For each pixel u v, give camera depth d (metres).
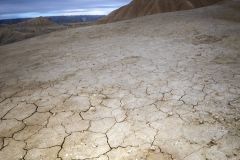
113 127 2.71
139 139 2.48
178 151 2.28
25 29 137.88
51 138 2.58
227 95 3.26
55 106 3.25
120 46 6.50
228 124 2.63
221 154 2.21
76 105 3.24
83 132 2.65
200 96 3.28
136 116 2.89
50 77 4.38
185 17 11.45
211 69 4.23
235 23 9.13
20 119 2.98
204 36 6.95
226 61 4.61
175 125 2.67
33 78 4.40
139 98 3.33
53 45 7.62
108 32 9.23
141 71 4.35
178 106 3.06
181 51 5.52
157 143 2.41
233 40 6.25
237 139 2.38
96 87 3.77
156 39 7.07
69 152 2.36
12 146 2.49
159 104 3.14
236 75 3.90
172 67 4.46
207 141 2.39
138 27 9.62
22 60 5.89
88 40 7.94
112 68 4.63
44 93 3.68
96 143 2.47
